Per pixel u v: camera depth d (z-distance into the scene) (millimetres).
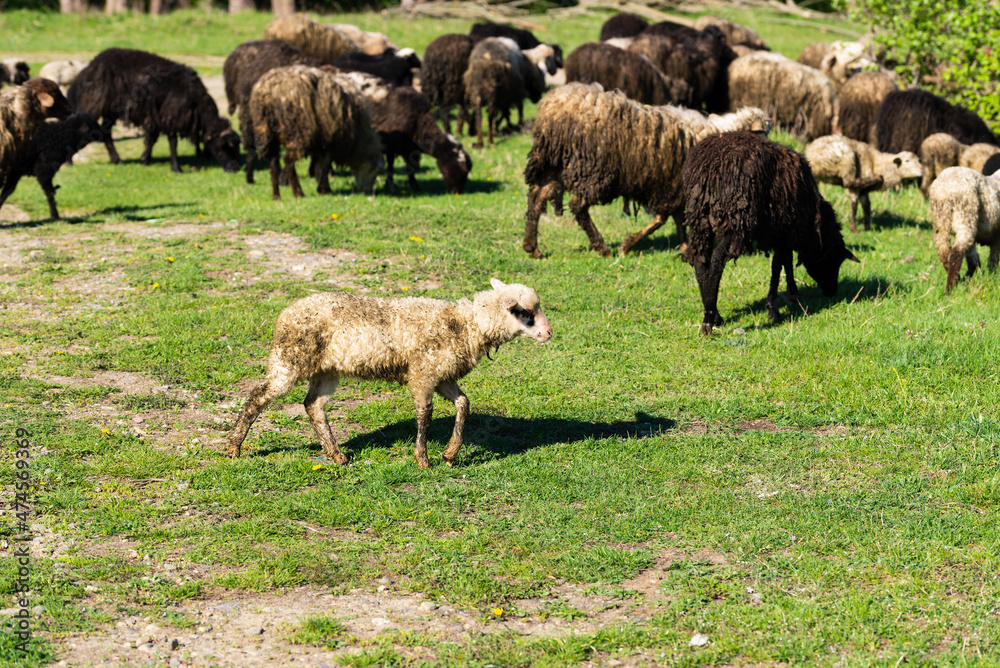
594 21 34875
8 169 12914
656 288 10875
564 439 7227
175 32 31906
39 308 9633
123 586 4852
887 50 22625
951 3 18125
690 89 19250
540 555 5410
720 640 4566
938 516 5824
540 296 10523
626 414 7711
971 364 8281
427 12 35250
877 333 9078
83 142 13453
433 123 15773
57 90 13195
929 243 12711
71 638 4379
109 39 30453
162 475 6250
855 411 7609
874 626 4668
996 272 10578
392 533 5633
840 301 10352
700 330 9578
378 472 6387
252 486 6137
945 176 10117
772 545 5523
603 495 6160
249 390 7988
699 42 19406
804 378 8328
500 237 12781
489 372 8586
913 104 15891
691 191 9242
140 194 15625
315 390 6574
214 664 4254
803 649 4473
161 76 17609
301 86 14188
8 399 7348
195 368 8305
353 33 25047
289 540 5461
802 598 4969
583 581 5180
